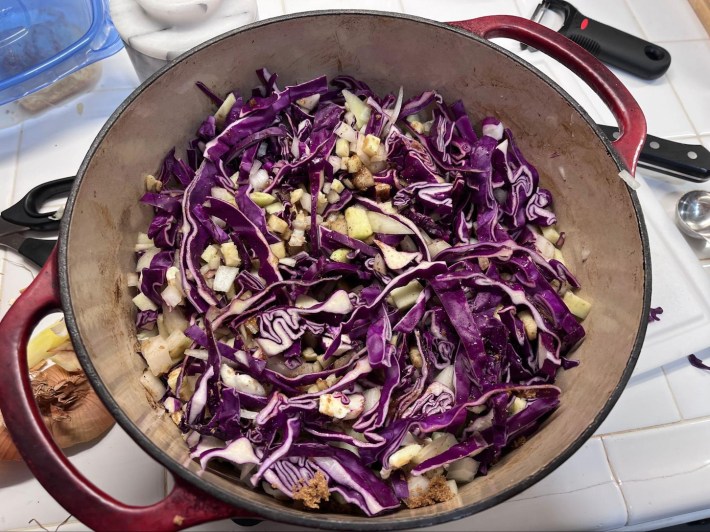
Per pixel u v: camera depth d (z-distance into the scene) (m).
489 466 0.27
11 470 0.29
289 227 0.31
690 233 0.38
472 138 0.35
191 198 0.31
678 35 0.47
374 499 0.25
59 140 0.39
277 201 0.32
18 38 0.39
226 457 0.25
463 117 0.35
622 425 0.33
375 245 0.31
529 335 0.30
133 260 0.31
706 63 0.46
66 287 0.23
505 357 0.29
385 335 0.28
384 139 0.34
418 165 0.32
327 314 0.29
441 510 0.23
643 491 0.31
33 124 0.39
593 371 0.28
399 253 0.30
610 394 0.24
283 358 0.29
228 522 0.29
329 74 0.35
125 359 0.27
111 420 0.30
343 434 0.27
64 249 0.24
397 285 0.29
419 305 0.29
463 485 0.27
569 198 0.33
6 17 0.39
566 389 0.29
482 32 0.32
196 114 0.32
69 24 0.40
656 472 0.31
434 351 0.29
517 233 0.34
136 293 0.31
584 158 0.31
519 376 0.29
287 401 0.27
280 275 0.29
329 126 0.33
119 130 0.28
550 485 0.31
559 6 0.45
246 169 0.32
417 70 0.34
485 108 0.34
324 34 0.32
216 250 0.31
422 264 0.29
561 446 0.24
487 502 0.21
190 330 0.28
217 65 0.31
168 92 0.30
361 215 0.31
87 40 0.37
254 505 0.21
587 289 0.31
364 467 0.26
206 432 0.26
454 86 0.34
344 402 0.26
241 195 0.31
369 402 0.28
